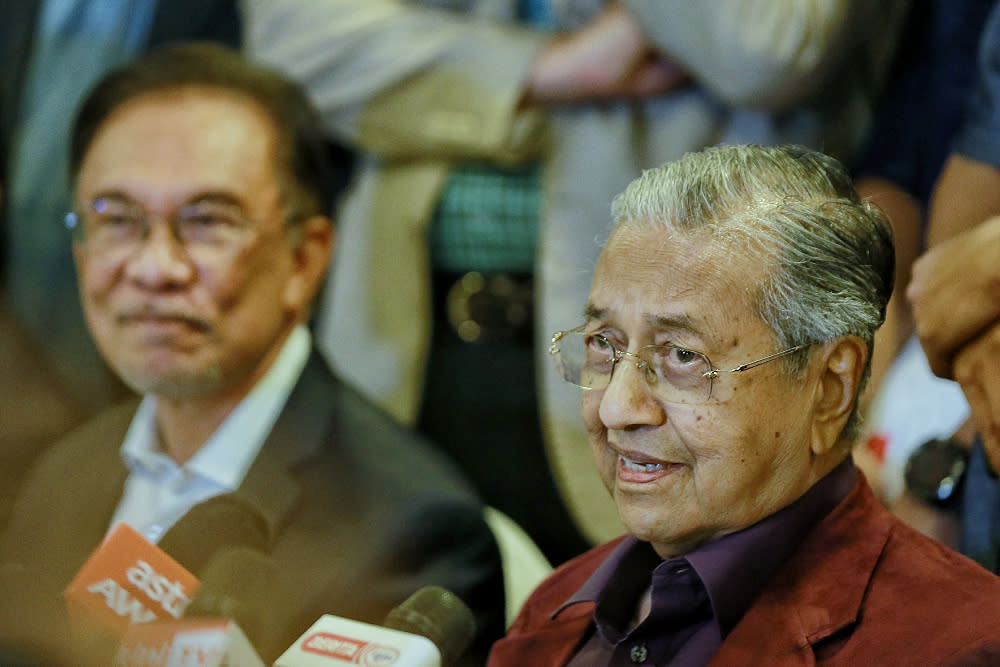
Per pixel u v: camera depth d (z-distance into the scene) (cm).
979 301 381
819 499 361
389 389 704
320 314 775
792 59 613
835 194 355
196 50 504
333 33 700
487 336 690
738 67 619
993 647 311
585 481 664
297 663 309
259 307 488
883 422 516
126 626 294
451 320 698
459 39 683
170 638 287
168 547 443
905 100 614
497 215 684
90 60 777
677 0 627
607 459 368
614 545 428
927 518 445
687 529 352
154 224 474
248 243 481
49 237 768
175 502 499
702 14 621
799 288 339
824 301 339
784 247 340
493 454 696
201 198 473
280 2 714
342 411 509
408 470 490
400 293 700
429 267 700
